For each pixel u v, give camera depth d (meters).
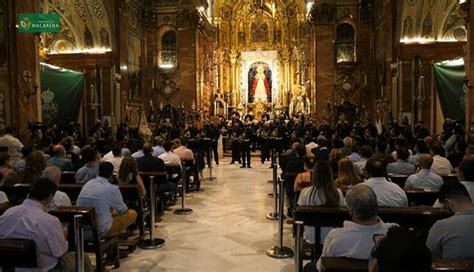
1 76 12.55
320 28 27.16
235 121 25.73
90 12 19.97
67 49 21.22
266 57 35.88
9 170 7.57
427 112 18.98
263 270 6.62
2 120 12.58
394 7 20.86
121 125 19.73
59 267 4.80
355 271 3.51
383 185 5.71
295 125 22.56
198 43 28.33
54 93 17.88
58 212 5.40
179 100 27.72
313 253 5.70
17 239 4.07
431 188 6.87
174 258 7.15
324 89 27.12
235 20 36.03
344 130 20.48
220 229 8.94
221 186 14.23
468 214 3.83
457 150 10.64
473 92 12.66
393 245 2.14
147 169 9.55
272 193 12.93
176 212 10.40
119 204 6.44
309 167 8.46
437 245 3.84
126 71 23.02
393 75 20.47
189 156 12.81
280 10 35.72
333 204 5.34
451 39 19.06
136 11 25.84
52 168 5.82
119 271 6.54
